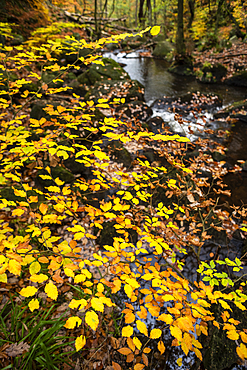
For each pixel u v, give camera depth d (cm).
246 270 313
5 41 760
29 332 210
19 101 580
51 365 188
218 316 233
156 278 140
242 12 1515
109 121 167
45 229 151
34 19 1048
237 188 475
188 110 812
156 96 929
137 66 1320
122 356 215
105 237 331
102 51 1516
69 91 738
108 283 129
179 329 114
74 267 125
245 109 752
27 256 123
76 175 451
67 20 1456
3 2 910
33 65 758
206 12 1758
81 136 521
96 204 383
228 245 353
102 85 768
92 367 204
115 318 249
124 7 2906
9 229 155
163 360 226
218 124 713
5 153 387
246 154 578
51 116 477
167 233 188
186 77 1191
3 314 223
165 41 1630
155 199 352
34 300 106
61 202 167
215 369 213
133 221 244
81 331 225
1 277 119
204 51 1608
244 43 1538
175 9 1928
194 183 251
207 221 346
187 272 308
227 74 1128
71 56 965
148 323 254
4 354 192
